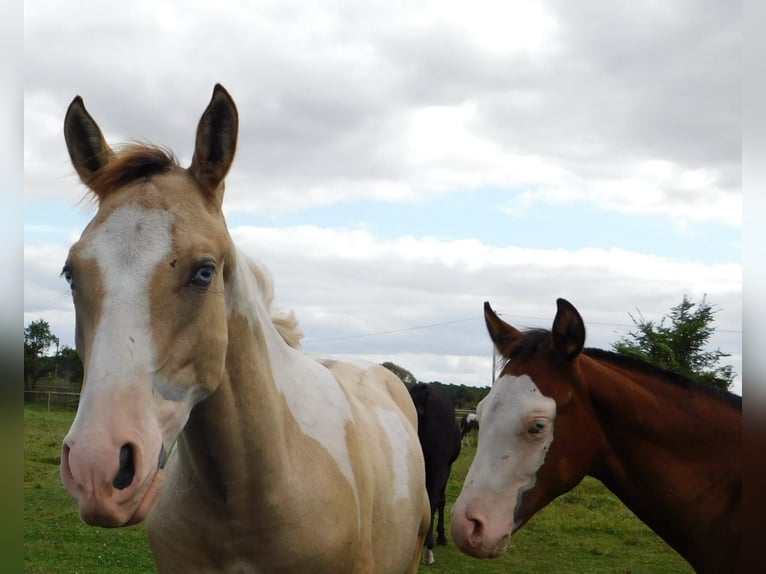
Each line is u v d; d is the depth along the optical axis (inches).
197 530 104.9
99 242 84.4
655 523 129.0
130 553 287.7
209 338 88.9
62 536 308.7
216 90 92.3
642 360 131.5
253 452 101.0
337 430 120.3
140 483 76.4
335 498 111.2
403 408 177.9
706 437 124.3
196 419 97.6
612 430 127.4
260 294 121.3
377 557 134.4
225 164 94.0
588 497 464.1
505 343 133.6
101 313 81.1
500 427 122.0
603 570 301.0
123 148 95.1
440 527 350.6
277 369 113.5
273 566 104.7
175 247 84.9
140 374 80.0
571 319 122.0
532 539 356.5
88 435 74.4
